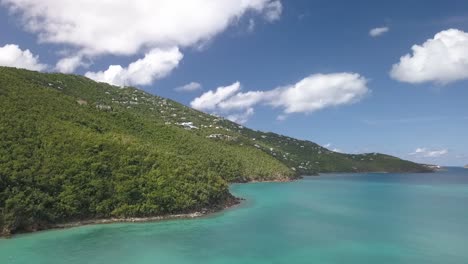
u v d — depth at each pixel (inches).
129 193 2856.8
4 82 4040.4
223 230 2581.2
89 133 3464.6
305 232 2576.3
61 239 2230.6
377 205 4018.2
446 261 1953.7
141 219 2795.3
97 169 2928.2
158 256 1955.0
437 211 3609.7
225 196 3750.0
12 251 1971.0
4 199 2356.1
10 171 2518.5
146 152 3464.6
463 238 2434.8
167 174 3243.1
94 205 2706.7
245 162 7239.2
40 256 1897.1
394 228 2741.1
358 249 2164.1
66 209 2568.9
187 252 2041.1
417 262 1932.8
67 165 2834.6
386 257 2009.1
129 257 1924.2
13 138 2849.4
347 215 3314.5
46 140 3004.4
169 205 2952.8
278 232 2561.5
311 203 4094.5
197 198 3213.6
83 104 4815.5
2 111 3189.0
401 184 7460.6
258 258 1963.6
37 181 2578.7
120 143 3425.2
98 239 2247.8
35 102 3814.0
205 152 6190.9
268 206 3786.9
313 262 1914.4
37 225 2412.6
